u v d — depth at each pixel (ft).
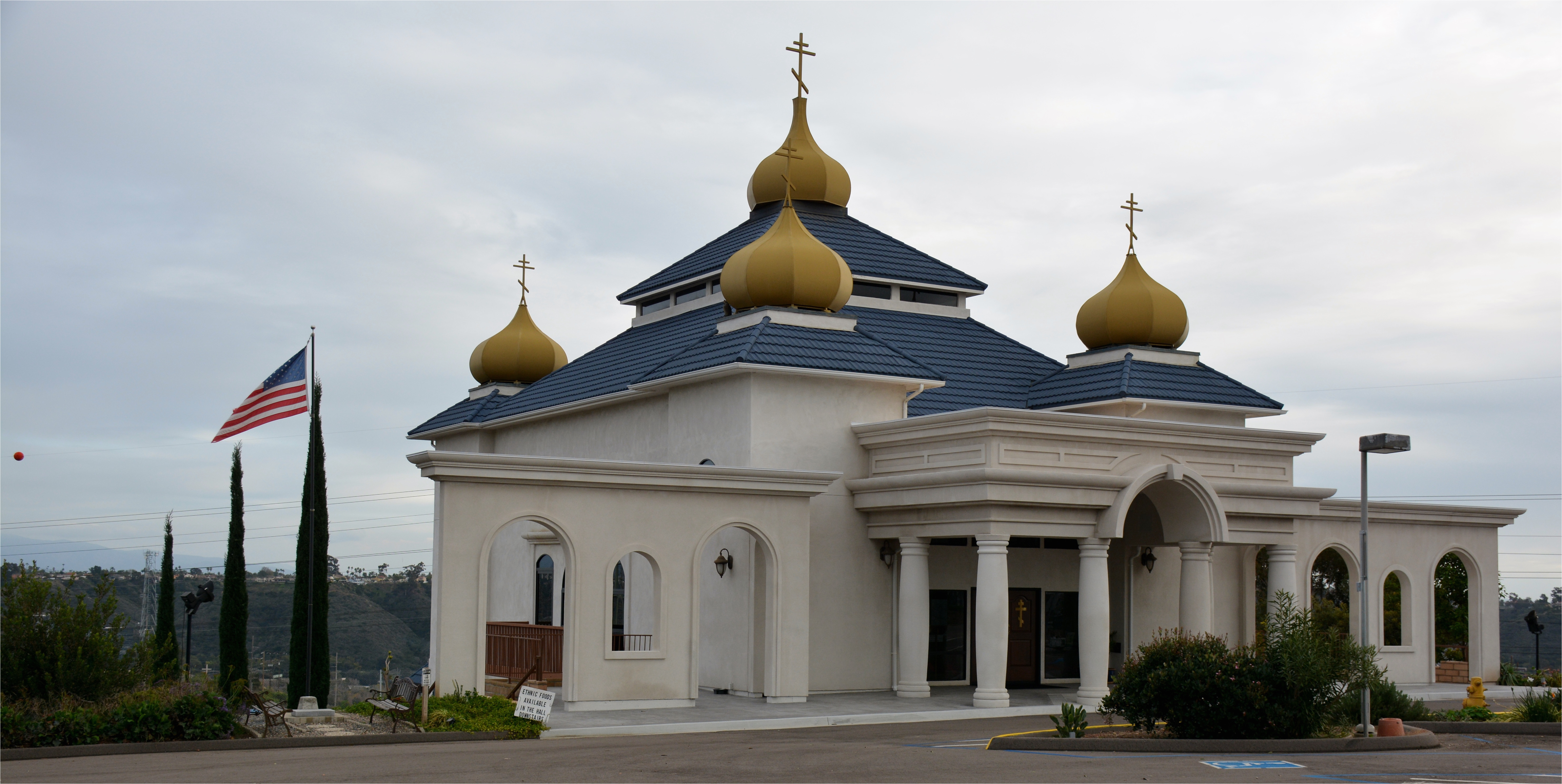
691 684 90.48
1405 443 72.79
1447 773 56.65
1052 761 60.80
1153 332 118.01
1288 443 104.17
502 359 154.71
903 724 85.56
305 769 56.95
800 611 94.99
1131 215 121.19
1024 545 111.14
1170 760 62.08
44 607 75.00
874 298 127.34
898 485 97.96
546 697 76.38
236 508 111.14
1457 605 161.99
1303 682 70.08
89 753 64.28
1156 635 79.51
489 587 142.31
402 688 77.77
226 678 84.84
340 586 276.00
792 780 53.26
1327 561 170.30
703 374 102.53
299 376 92.79
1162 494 101.40
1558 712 82.79
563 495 86.89
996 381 120.26
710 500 92.17
